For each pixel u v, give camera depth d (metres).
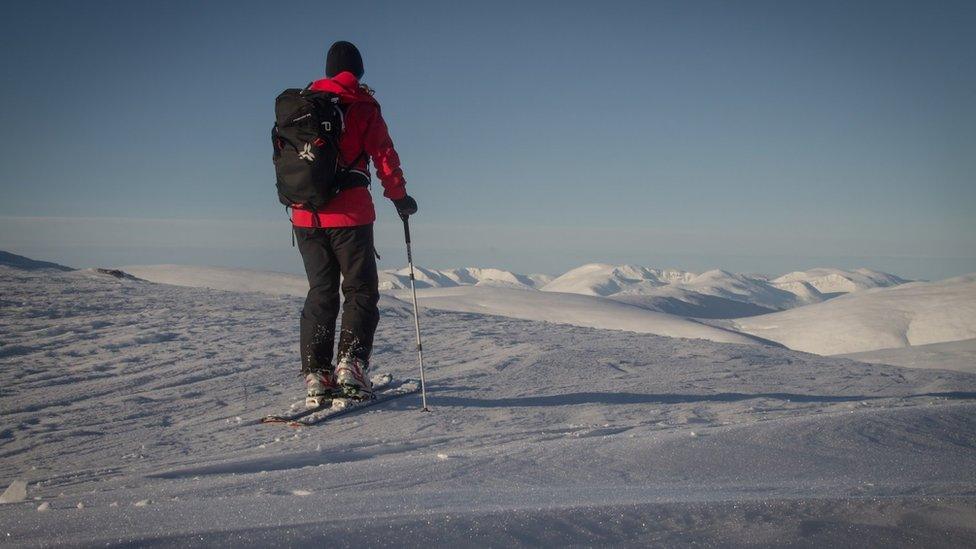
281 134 4.18
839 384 5.73
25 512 1.50
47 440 3.90
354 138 4.29
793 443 2.64
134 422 4.33
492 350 7.23
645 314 64.81
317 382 4.45
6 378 5.70
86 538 1.13
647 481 2.12
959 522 1.34
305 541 1.12
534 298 71.25
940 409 3.40
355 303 4.47
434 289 95.00
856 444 2.67
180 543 1.10
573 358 6.59
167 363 6.36
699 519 1.35
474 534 1.20
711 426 3.58
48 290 11.24
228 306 10.41
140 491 2.16
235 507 1.50
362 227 4.40
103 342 7.30
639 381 5.60
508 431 3.62
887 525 1.32
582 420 3.96
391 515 1.30
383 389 4.93
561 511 1.34
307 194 4.19
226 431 3.99
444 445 3.31
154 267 44.06
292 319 9.41
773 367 6.67
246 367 6.20
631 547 1.19
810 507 1.42
